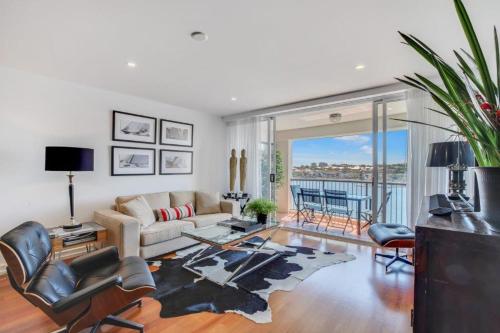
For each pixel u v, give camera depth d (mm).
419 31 2078
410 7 1774
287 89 3631
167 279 2660
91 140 3543
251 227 3000
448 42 2238
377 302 2238
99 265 2156
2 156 2836
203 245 3719
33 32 2115
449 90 875
